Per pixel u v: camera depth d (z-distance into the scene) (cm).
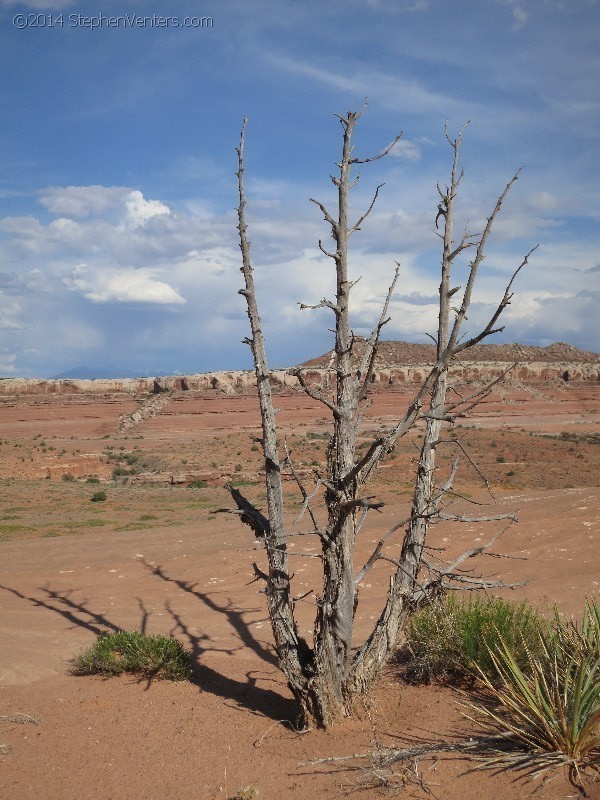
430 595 653
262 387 636
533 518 1828
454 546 1583
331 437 607
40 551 2033
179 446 8719
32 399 14600
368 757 543
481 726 574
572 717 514
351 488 584
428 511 651
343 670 621
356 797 489
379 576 1417
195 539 2089
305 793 505
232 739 638
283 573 632
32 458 7719
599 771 485
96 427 12306
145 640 865
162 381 15938
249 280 642
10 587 1515
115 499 4300
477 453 7550
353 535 606
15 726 681
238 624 1136
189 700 759
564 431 11494
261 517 652
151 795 529
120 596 1394
